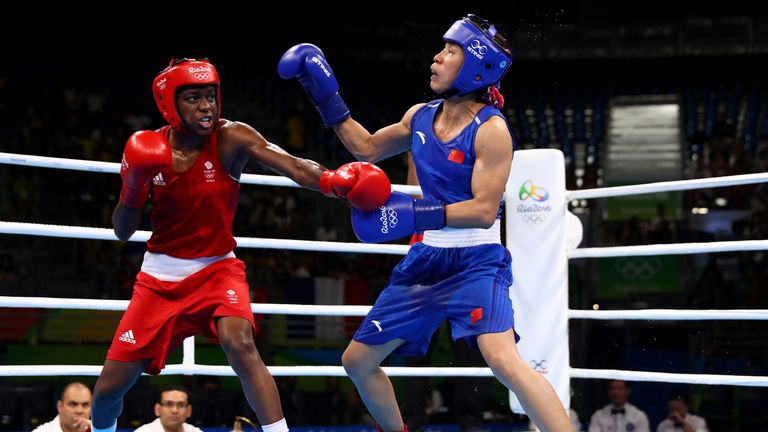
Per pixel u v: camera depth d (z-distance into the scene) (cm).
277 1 1805
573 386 818
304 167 293
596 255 436
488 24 311
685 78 1811
